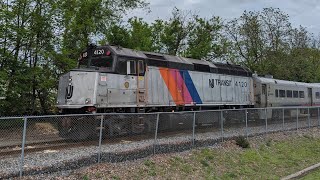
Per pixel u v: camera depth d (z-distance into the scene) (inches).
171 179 429.1
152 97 717.9
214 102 887.7
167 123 549.3
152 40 1501.0
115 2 1195.3
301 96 1360.7
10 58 815.1
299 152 697.0
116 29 1150.3
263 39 1823.3
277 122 850.1
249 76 1052.5
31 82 856.3
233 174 496.4
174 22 1585.9
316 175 538.3
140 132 520.1
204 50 1546.5
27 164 373.4
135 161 453.4
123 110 669.9
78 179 368.5
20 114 853.8
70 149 446.0
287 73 1829.5
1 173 339.6
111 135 495.8
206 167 500.7
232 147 617.9
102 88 627.8
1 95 796.0
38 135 424.2
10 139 394.6
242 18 1823.3
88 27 1017.5
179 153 523.2
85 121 461.1
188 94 810.2
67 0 960.9
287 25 1838.1
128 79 673.0
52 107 927.7
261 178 502.0
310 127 980.6
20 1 828.6
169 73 765.3
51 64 895.1
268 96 1145.4
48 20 870.4
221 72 932.6
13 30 814.5
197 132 609.3
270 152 653.3
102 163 420.5
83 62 692.1
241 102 995.9
